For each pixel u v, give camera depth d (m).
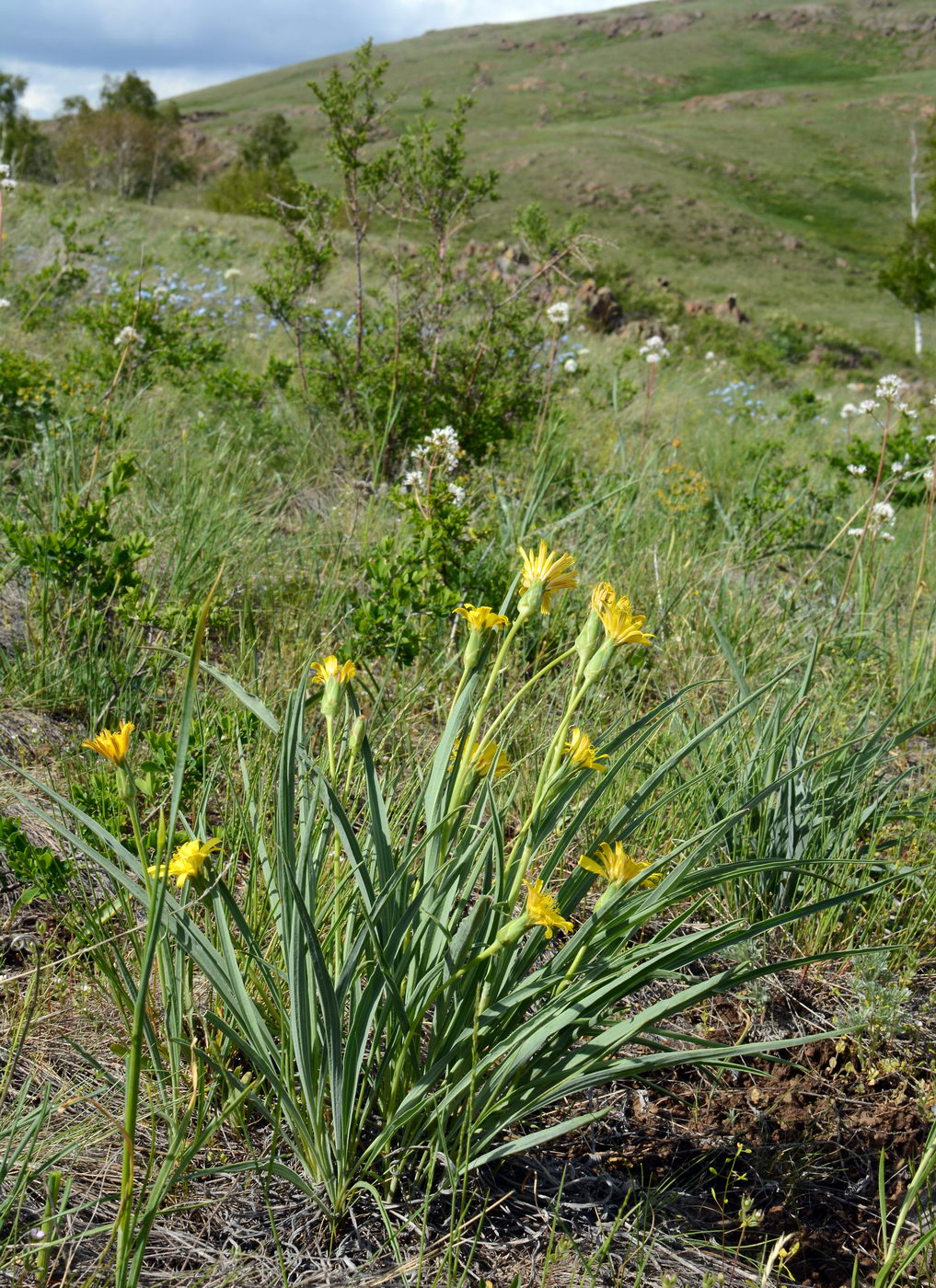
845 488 7.01
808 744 3.56
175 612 3.57
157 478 4.93
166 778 2.52
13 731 3.06
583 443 7.34
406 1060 1.88
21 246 11.52
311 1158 1.85
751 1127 2.29
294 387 6.73
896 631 5.04
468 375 6.33
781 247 53.69
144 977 1.23
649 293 25.66
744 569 5.58
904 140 80.44
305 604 4.12
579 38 129.12
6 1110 1.90
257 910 2.27
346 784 2.17
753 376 16.56
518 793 3.00
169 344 6.69
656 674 4.22
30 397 5.16
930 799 3.31
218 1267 1.72
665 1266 1.89
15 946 2.32
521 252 14.22
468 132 78.12
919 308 31.17
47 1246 1.54
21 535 3.43
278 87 124.75
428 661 3.85
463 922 1.87
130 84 48.56
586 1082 1.80
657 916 2.88
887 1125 2.36
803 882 3.01
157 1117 1.94
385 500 5.46
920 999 2.81
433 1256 1.80
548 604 1.84
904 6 123.94
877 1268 1.99
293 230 6.43
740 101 97.31
